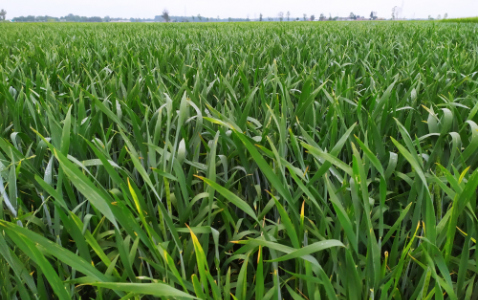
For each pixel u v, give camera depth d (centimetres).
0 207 82
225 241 141
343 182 96
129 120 163
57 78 261
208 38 573
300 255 70
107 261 78
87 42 519
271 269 115
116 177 80
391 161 114
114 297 97
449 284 74
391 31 710
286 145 140
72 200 102
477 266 86
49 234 105
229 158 131
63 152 88
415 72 260
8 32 897
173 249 100
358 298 80
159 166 108
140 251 96
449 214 85
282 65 309
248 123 133
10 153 93
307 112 151
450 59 298
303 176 95
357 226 82
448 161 120
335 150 95
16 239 58
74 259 63
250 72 298
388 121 158
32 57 333
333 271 93
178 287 89
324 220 91
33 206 133
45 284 101
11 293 81
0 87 175
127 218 77
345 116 164
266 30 784
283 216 73
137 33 774
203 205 109
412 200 104
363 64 290
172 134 163
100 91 213
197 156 128
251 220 143
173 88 240
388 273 90
